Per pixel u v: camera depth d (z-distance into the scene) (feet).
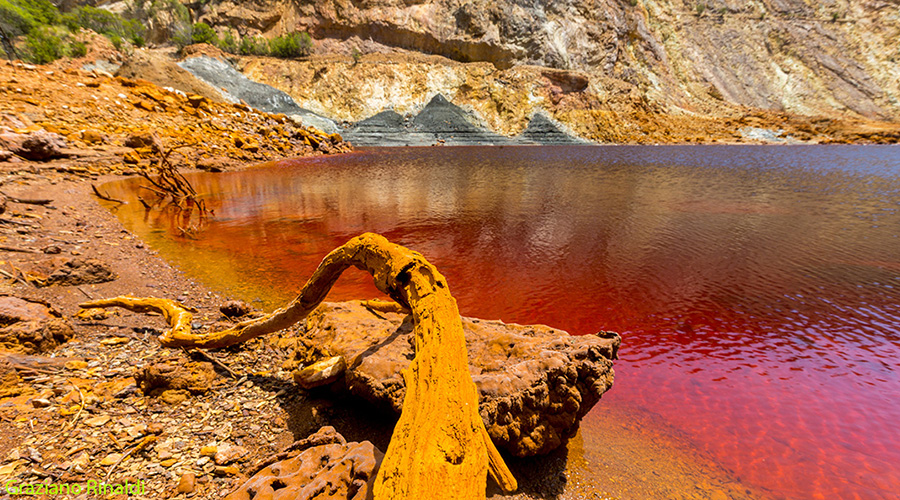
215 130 96.94
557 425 10.02
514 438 9.60
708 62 246.88
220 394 11.69
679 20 256.11
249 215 41.01
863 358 16.08
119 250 26.02
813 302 21.35
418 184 65.00
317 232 34.53
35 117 70.69
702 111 220.84
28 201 33.47
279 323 12.49
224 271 24.31
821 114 229.66
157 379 11.21
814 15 272.10
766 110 228.63
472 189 60.44
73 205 37.42
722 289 23.08
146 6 201.26
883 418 12.55
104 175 57.77
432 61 194.49
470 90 186.29
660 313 20.11
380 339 12.48
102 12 185.98
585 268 26.58
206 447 9.54
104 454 9.00
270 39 201.16
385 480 5.49
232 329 13.19
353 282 23.68
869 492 9.70
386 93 179.63
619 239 33.76
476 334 12.44
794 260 28.30
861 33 262.67
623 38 229.86
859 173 80.69
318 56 194.39
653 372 15.14
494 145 167.43
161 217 38.27
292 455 8.91
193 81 133.39
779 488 9.82
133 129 80.38
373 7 204.85
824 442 11.50
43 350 12.76
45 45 150.82
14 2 156.04
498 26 206.59
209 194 52.70
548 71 191.31
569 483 9.65
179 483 8.34
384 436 10.23
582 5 219.61
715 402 13.34
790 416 12.63
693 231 36.60
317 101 174.09
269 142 106.01
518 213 43.62
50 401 10.45
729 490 9.69
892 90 240.73
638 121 195.42
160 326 15.64
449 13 208.74
